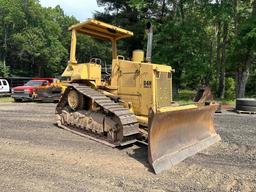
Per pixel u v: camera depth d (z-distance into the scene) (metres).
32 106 17.33
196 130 7.83
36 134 8.73
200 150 7.39
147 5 26.95
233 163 6.51
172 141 6.75
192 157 6.84
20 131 9.17
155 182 5.31
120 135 7.39
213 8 23.11
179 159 6.51
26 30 53.81
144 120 7.53
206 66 23.84
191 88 37.94
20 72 57.56
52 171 5.68
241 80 23.97
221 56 28.88
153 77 7.55
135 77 7.87
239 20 24.84
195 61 23.52
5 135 8.62
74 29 8.81
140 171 5.84
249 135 9.44
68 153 6.87
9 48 56.16
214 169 6.09
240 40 21.92
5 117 12.16
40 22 56.47
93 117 8.10
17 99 21.55
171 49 23.78
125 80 8.09
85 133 8.49
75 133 8.70
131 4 25.22
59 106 9.48
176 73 25.16
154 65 7.60
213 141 8.24
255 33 20.83
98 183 5.18
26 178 5.30
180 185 5.21
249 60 23.28
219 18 22.83
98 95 8.23
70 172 5.66
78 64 8.80
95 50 50.75
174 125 6.79
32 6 55.84
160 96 7.68
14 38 52.28
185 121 7.21
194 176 5.67
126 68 8.09
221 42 30.19
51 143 7.73
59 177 5.39
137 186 5.10
